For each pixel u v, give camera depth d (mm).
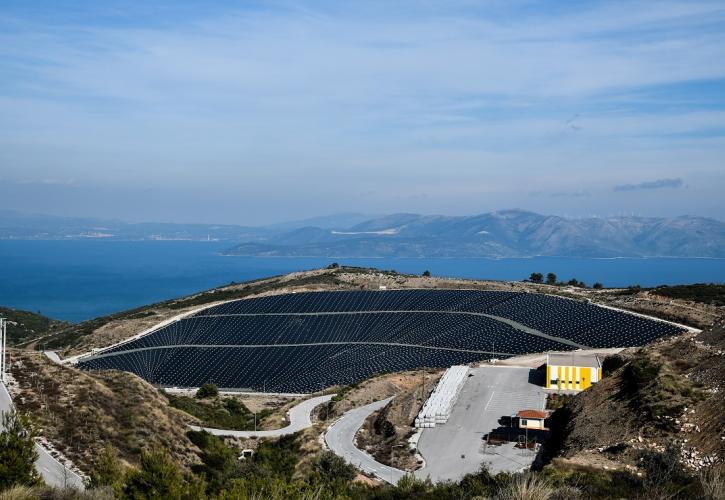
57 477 47344
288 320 175500
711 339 65500
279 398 133125
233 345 163875
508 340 135250
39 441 53969
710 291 146375
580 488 36875
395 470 68000
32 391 65062
